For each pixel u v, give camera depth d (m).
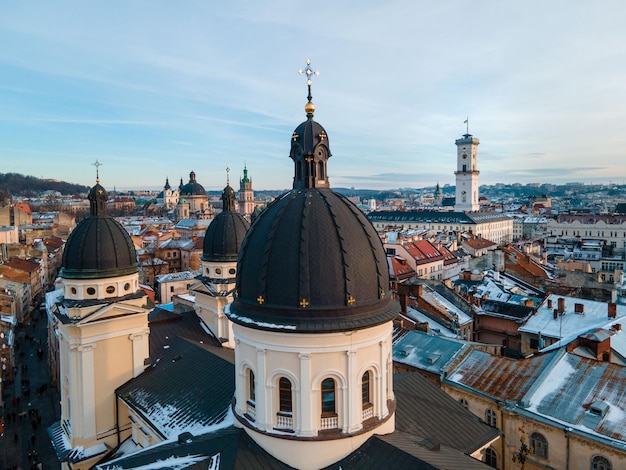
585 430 39.59
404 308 76.25
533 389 45.00
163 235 199.12
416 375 44.56
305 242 28.81
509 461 44.78
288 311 28.28
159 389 43.59
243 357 31.16
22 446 60.44
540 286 98.19
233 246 57.16
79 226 46.41
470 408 48.88
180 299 71.69
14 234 183.12
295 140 32.47
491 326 79.88
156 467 29.70
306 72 33.59
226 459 28.81
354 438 29.53
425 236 180.00
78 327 44.22
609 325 59.84
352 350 28.91
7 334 83.31
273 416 29.58
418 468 27.38
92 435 45.50
